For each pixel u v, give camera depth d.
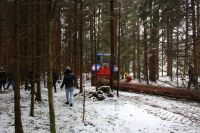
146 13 11.61
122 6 21.55
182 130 11.77
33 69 13.54
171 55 10.25
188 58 9.97
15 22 8.09
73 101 18.19
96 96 19.47
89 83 32.75
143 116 14.22
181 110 16.27
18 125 8.08
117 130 11.56
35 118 13.05
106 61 32.50
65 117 13.50
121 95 22.03
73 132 11.00
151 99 20.41
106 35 30.83
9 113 14.16
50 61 5.88
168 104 18.38
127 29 31.05
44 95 21.45
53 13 6.04
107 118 13.55
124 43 30.56
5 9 19.20
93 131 11.25
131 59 36.41
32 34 13.52
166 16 10.73
